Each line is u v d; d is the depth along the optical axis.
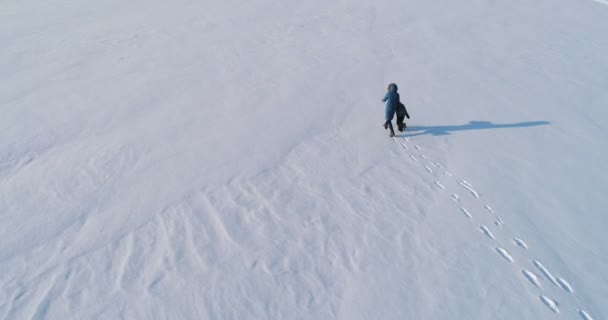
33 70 9.60
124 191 5.72
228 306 4.12
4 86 8.73
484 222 5.95
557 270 5.20
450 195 6.51
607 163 8.03
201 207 5.48
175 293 4.20
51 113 7.75
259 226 5.23
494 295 4.64
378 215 5.75
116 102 8.35
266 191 5.96
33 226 5.00
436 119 9.05
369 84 10.27
